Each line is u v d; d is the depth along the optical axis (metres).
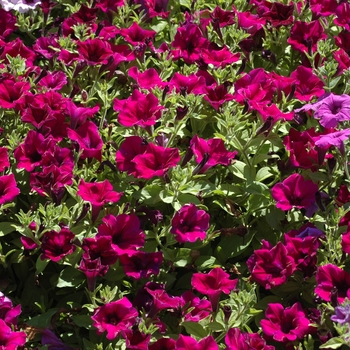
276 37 1.84
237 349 1.32
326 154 1.55
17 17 1.95
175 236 1.43
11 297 1.52
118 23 1.88
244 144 1.60
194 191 1.49
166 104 1.65
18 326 1.41
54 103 1.58
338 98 1.52
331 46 1.81
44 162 1.49
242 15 1.81
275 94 1.67
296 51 1.84
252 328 1.48
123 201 1.54
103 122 1.63
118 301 1.34
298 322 1.36
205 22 1.83
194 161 1.56
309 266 1.41
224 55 1.70
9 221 1.54
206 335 1.39
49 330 1.41
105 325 1.33
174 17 1.98
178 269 1.55
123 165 1.48
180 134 1.61
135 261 1.41
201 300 1.40
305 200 1.47
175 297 1.38
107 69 1.71
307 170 1.57
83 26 1.74
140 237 1.40
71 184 1.48
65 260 1.44
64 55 1.71
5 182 1.45
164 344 1.35
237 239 1.53
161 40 1.91
